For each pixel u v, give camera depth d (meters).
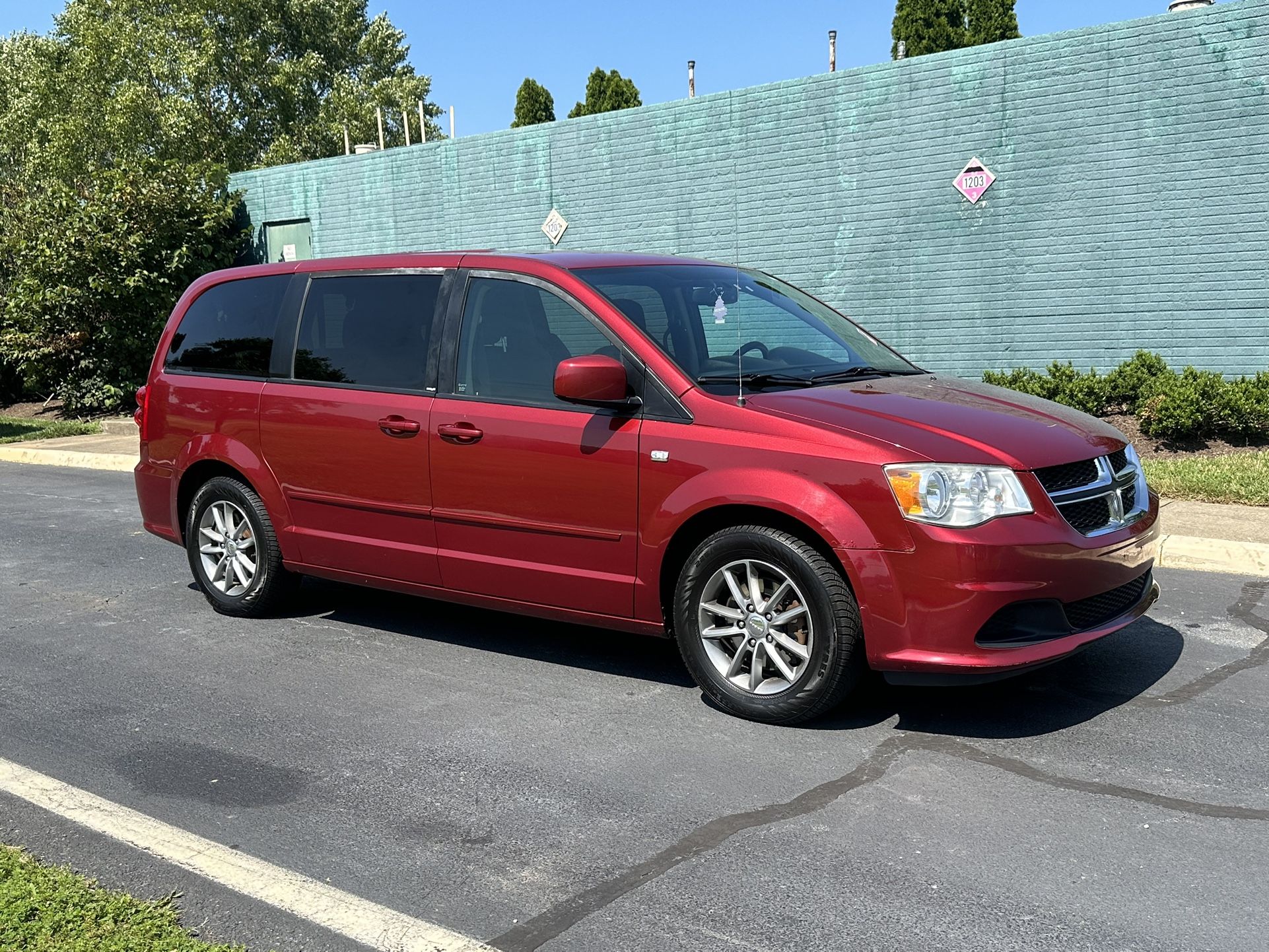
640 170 14.71
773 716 4.48
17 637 6.16
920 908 3.13
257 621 6.36
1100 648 5.38
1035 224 11.88
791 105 13.27
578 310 5.02
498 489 5.11
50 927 3.04
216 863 3.48
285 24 47.50
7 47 43.97
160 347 6.78
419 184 17.14
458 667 5.43
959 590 4.06
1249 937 2.96
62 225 17.42
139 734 4.64
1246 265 10.78
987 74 11.90
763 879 3.32
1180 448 10.02
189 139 37.09
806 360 5.25
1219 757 4.11
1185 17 10.71
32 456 14.11
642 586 4.76
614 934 3.04
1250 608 5.97
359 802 3.93
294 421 5.90
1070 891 3.20
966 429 4.36
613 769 4.15
